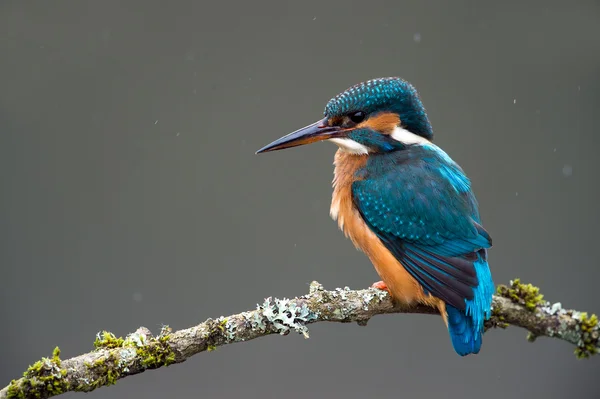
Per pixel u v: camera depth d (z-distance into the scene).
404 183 3.63
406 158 3.65
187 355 3.57
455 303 3.61
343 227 3.65
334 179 3.66
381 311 3.61
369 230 3.64
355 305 3.60
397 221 3.63
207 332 3.57
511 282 3.62
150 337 3.56
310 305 3.59
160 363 3.56
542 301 3.62
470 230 3.62
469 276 3.61
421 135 3.66
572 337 3.62
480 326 3.61
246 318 3.58
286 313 3.59
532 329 3.62
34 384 3.54
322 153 3.83
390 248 3.63
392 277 3.62
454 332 3.61
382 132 3.65
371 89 3.65
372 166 3.65
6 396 3.54
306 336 3.58
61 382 3.54
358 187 3.64
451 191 3.63
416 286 3.62
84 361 3.55
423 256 3.62
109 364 3.55
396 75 3.85
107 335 3.56
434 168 3.64
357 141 3.65
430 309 3.63
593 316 3.61
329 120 3.65
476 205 3.64
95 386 3.55
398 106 3.65
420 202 3.63
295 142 3.65
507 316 3.62
